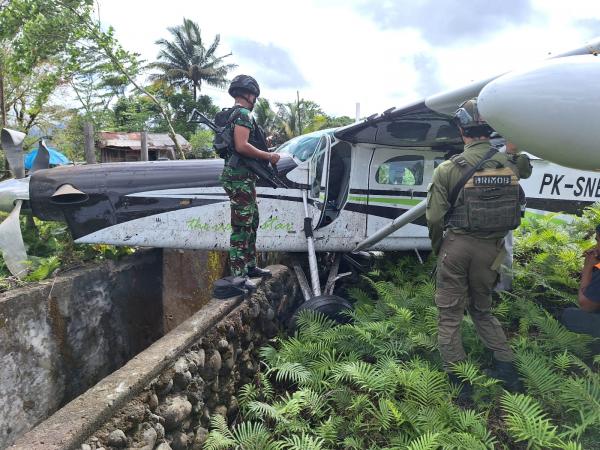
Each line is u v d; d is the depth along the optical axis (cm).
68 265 417
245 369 361
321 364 329
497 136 423
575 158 219
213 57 4041
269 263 576
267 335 418
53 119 1759
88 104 2312
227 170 324
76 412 197
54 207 402
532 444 242
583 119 207
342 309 400
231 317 344
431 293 422
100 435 196
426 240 541
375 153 500
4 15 1074
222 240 445
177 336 281
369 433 269
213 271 544
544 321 359
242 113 315
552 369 310
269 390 331
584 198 748
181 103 3741
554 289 421
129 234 416
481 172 273
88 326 397
